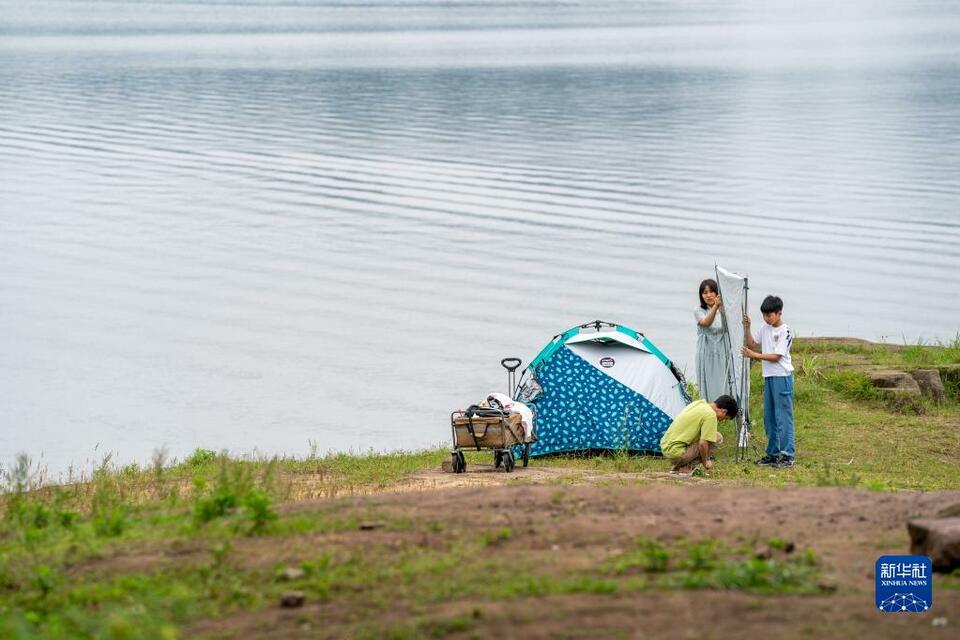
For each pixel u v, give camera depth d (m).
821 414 38.44
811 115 143.00
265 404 51.88
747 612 14.02
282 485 27.75
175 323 64.81
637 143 123.25
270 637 14.07
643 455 37.25
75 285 72.44
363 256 79.38
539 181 103.75
